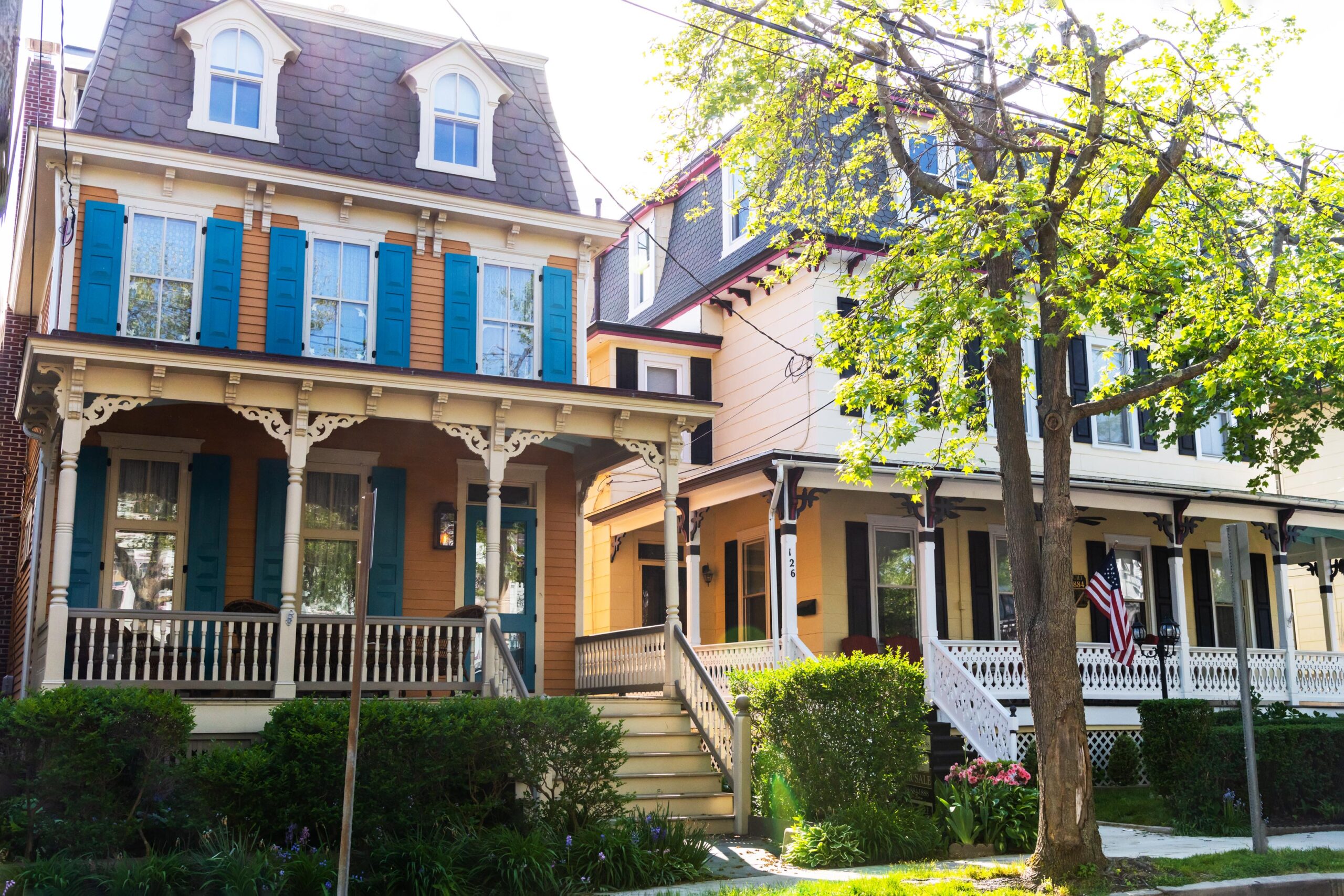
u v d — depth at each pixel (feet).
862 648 64.28
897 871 35.50
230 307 51.21
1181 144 40.65
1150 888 32.73
